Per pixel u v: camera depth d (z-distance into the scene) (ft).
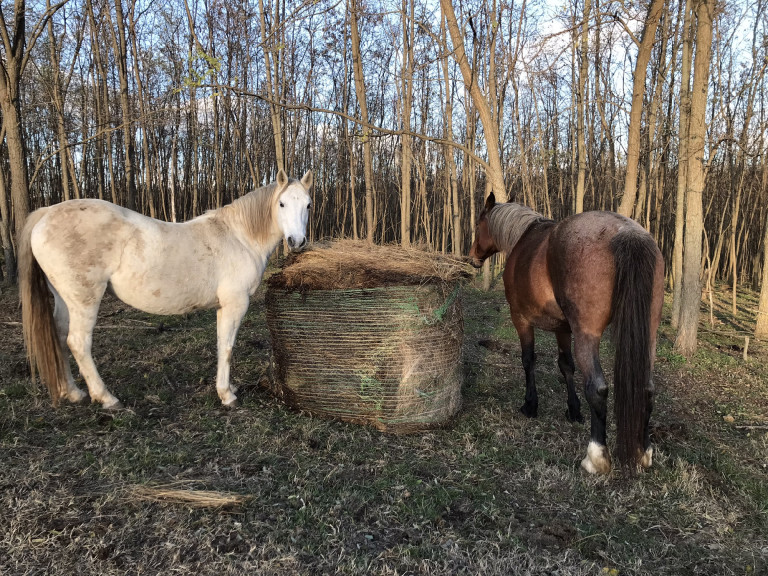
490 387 14.83
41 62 38.78
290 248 12.56
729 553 7.36
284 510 7.91
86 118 42.96
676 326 25.21
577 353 9.32
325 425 11.37
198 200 59.57
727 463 10.04
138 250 10.71
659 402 14.02
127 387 13.05
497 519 7.97
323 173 59.47
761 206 47.42
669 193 47.65
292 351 12.07
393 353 11.18
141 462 9.07
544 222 11.71
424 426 11.54
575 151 50.34
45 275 10.77
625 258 8.39
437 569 6.68
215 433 10.53
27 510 7.37
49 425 10.54
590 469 9.51
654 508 8.51
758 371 17.67
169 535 7.08
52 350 10.84
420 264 11.70
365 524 7.67
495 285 37.27
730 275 55.42
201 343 17.29
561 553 7.23
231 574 6.40
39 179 57.52
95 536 6.96
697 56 19.57
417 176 52.80
